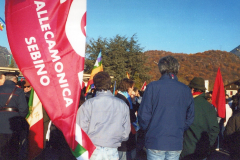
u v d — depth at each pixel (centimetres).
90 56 2619
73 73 236
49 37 232
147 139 268
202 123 301
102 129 253
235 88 3919
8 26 230
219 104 545
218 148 669
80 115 256
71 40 236
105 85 268
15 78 404
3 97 375
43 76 231
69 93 234
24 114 386
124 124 272
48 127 405
